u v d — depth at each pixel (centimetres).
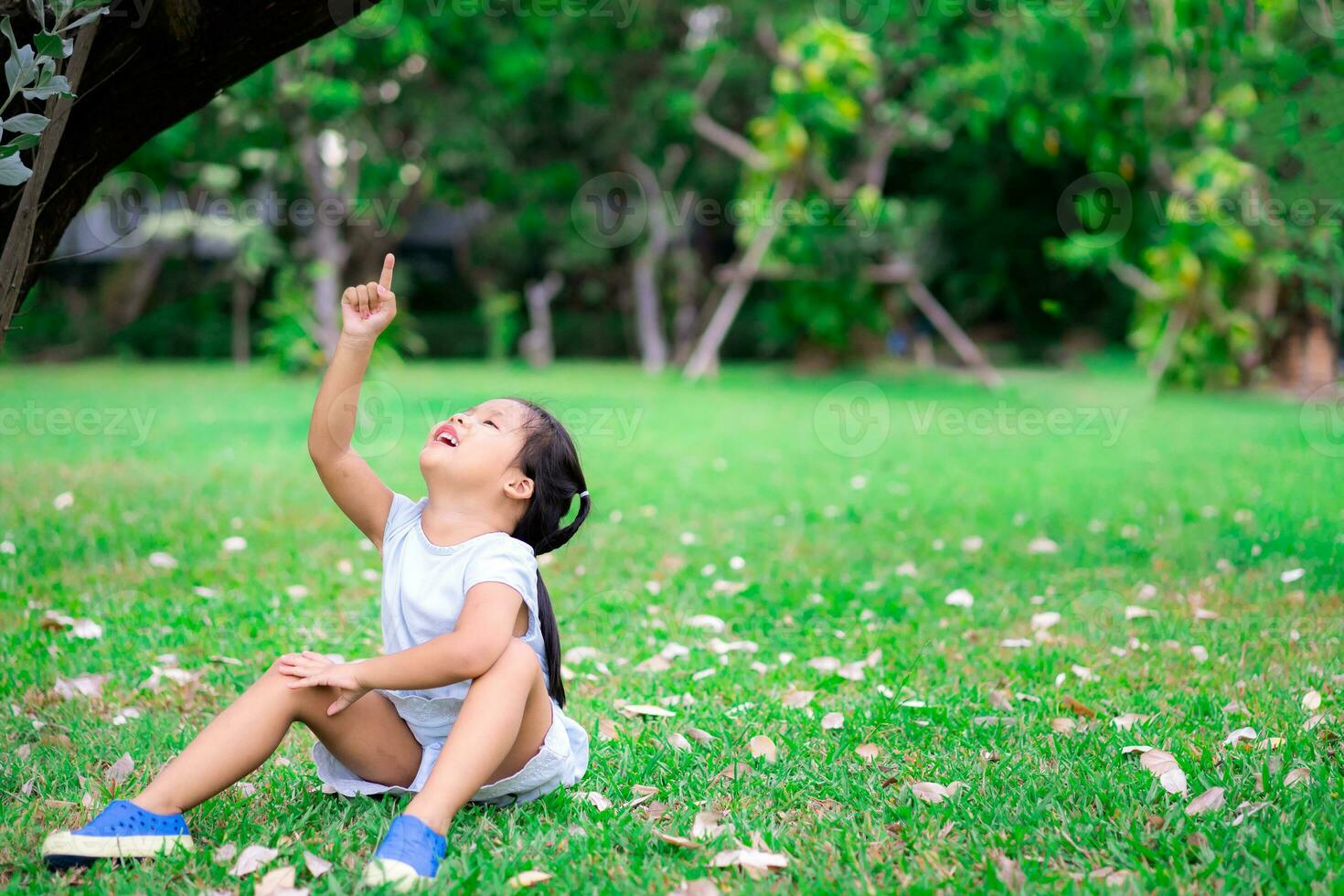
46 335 1764
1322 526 574
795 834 250
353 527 591
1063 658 387
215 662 382
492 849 237
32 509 602
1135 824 247
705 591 485
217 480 705
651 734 316
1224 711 328
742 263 1473
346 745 248
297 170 1365
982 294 1869
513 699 236
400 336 1455
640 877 226
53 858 224
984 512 646
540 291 1894
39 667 367
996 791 272
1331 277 1164
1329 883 216
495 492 256
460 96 1348
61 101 246
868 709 335
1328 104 937
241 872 225
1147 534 580
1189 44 948
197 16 274
